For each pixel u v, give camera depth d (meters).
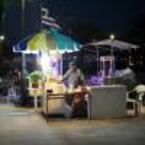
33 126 14.52
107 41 24.11
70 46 17.83
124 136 12.66
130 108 18.27
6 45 42.12
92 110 15.94
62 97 16.59
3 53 42.66
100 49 28.83
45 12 23.55
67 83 18.28
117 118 16.08
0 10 20.94
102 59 23.19
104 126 14.41
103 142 11.81
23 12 22.20
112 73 21.94
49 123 15.13
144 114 17.05
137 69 33.44
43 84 18.27
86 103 16.42
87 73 29.30
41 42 17.75
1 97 26.48
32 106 20.95
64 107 16.59
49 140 12.10
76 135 12.86
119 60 31.98
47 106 16.23
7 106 21.19
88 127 14.24
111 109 16.06
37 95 19.91
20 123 15.16
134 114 17.05
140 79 27.62
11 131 13.55
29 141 11.95
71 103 16.50
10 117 16.72
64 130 13.72
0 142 11.81
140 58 33.91
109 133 13.15
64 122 15.32
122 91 16.16
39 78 20.62
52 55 20.30
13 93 23.81
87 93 16.22
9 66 39.03
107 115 16.03
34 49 17.80
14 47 18.72
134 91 18.64
